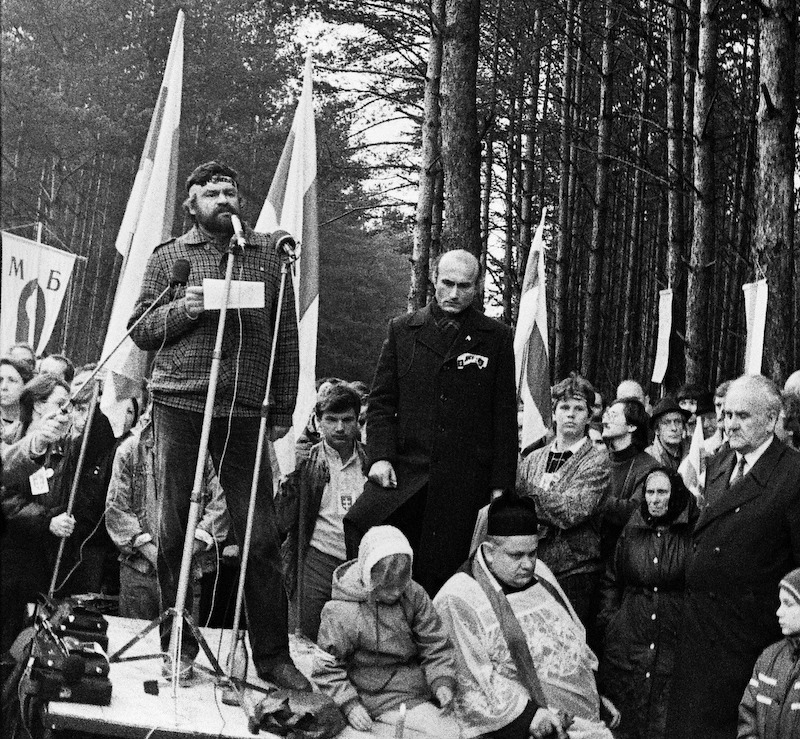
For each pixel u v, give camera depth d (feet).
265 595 19.16
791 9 37.50
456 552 21.30
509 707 19.51
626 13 65.46
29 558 19.12
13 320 37.52
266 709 17.42
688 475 27.53
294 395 19.51
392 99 77.20
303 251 29.48
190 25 110.22
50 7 106.32
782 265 37.22
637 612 22.26
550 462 24.34
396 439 21.61
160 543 19.29
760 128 37.76
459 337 21.44
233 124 113.60
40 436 20.11
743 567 19.89
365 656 19.53
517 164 92.48
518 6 81.15
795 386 25.66
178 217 109.50
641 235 98.22
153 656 19.10
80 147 103.76
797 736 18.22
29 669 18.04
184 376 18.71
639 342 103.45
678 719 20.34
